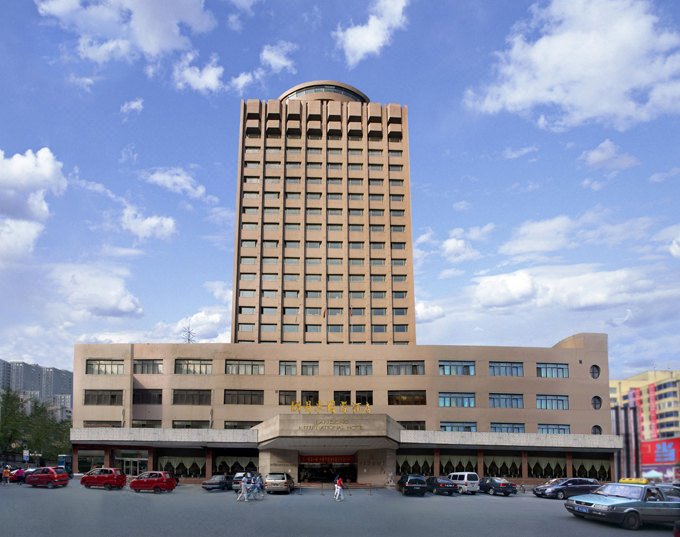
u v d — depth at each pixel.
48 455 117.94
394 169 120.38
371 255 114.31
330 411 75.00
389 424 66.94
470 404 85.69
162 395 84.94
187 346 86.44
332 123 121.31
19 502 40.03
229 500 45.59
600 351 87.56
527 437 75.94
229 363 86.50
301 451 71.38
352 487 63.69
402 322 110.44
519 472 76.38
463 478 57.44
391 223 116.62
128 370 84.44
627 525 29.36
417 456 77.12
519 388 86.12
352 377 86.88
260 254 111.94
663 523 30.05
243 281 110.44
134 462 76.19
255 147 119.19
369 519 33.28
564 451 76.31
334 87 127.62
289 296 110.44
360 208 116.94
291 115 120.62
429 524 31.23
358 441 65.38
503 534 27.47
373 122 122.62
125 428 75.31
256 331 107.50
